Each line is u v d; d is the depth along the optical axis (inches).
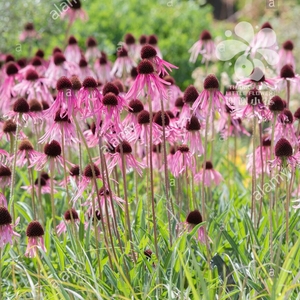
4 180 362.3
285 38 868.0
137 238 337.7
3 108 485.7
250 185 455.8
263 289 299.4
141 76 302.8
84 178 327.3
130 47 589.0
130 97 302.0
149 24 904.3
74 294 289.9
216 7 1430.9
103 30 863.7
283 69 387.2
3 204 324.5
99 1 927.0
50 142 327.9
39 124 429.7
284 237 354.0
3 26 674.2
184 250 323.6
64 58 524.7
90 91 299.4
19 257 360.5
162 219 387.2
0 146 497.7
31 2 687.7
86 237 337.7
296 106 597.9
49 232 349.4
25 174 476.4
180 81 859.4
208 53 565.0
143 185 475.8
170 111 398.0
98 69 571.8
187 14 941.8
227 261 341.1
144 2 957.2
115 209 350.9
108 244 334.0
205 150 331.9
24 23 687.7
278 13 1067.3
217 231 357.7
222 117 445.1
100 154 303.7
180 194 369.1
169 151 434.3
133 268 314.0
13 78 494.6
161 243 344.2
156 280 312.2
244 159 579.8
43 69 546.3
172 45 861.2
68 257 339.0
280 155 317.4
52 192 349.1
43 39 756.0
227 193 467.2
